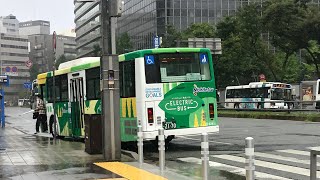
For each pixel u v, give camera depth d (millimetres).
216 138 17484
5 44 120125
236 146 14633
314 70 66750
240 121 30547
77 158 11758
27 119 43531
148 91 13078
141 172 9531
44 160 11367
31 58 118375
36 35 118750
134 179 8680
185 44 43562
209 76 13922
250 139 6578
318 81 44469
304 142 15109
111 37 11438
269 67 51219
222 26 52250
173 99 13305
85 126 13141
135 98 13297
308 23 42094
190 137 18641
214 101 13930
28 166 10359
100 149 12703
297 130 20297
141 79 13070
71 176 9023
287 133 18750
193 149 14461
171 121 13227
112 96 11469
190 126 13453
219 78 54625
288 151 12953
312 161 6379
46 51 114500
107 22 11438
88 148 12797
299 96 51688
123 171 9656
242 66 50938
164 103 13195
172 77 13391
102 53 11477
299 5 44000
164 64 13336
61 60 100875
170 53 13438
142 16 91875
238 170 10102
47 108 21281
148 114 13031
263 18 44656
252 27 48062
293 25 43375
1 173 9406
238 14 50625
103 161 11219
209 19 83500
